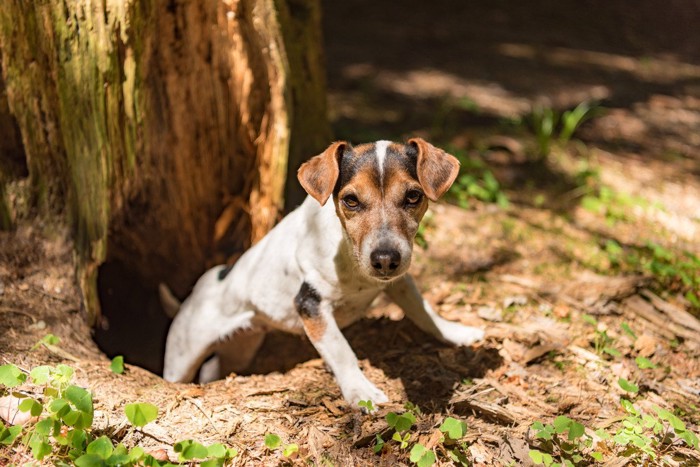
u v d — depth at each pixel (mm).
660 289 1921
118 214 1875
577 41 4211
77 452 1427
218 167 1941
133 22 1715
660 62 4086
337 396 1613
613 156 2600
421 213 1553
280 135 1868
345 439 1519
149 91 1795
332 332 1613
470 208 2139
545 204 2205
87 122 1743
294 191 1942
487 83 3287
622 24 4641
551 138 2660
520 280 1916
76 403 1439
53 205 1776
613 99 3266
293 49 1938
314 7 1993
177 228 1962
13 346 1628
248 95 1861
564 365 1702
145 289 2039
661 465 1508
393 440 1519
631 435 1512
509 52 3801
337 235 1591
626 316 1833
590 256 2014
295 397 1608
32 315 1707
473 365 1687
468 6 4473
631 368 1701
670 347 1776
